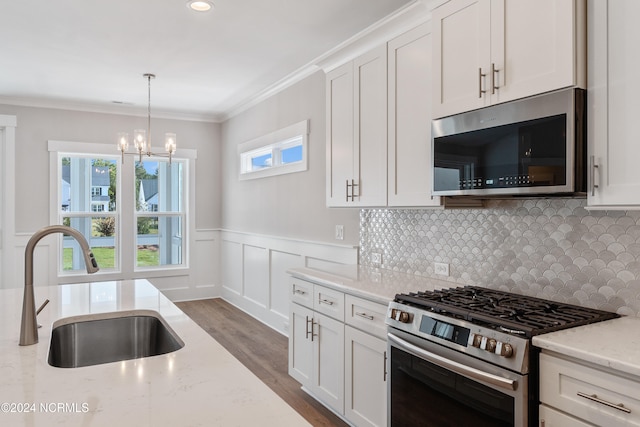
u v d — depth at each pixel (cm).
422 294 218
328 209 382
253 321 509
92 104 545
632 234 179
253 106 529
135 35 328
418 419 196
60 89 476
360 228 341
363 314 242
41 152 525
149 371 124
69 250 550
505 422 156
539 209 214
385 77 263
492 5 191
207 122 624
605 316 176
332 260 374
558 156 165
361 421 245
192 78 438
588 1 161
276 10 286
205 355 138
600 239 190
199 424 93
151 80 445
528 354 151
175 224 618
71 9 284
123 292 242
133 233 581
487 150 193
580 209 197
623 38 151
